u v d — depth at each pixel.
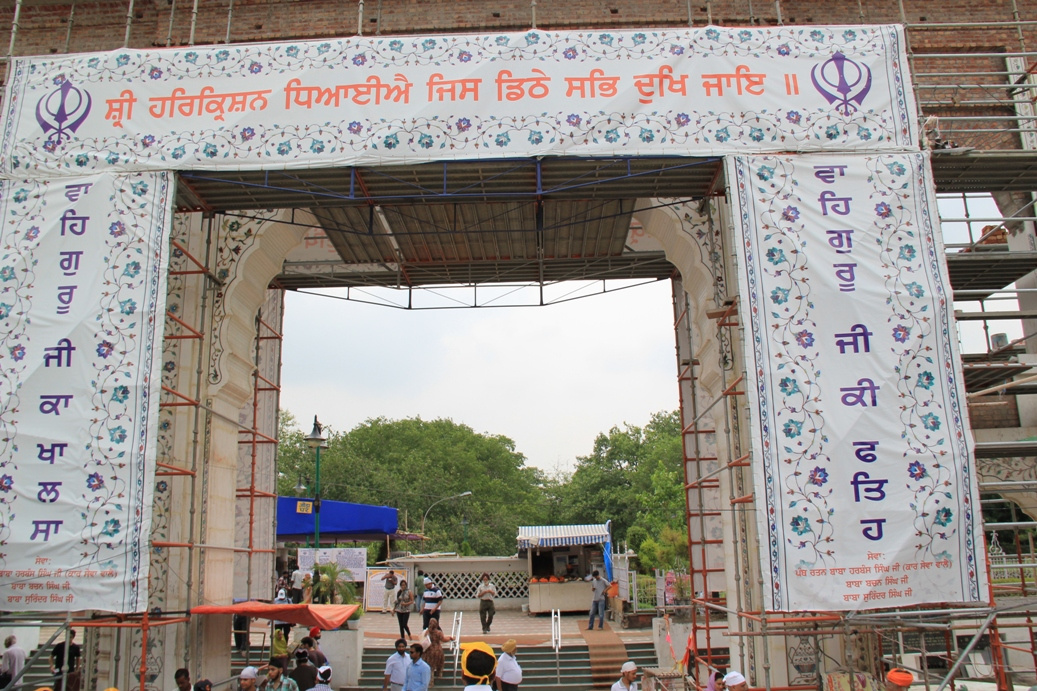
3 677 12.14
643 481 52.34
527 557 23.91
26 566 8.77
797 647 10.24
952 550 8.44
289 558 25.23
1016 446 8.91
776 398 8.84
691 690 11.48
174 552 10.93
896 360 8.94
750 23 12.09
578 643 15.84
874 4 13.11
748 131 9.70
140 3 13.53
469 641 16.28
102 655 10.58
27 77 10.15
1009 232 12.95
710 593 14.71
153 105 9.99
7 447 9.04
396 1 13.23
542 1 13.12
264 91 9.98
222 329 11.84
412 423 60.91
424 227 13.09
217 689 11.45
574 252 14.51
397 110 9.87
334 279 15.73
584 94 9.84
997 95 13.02
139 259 9.54
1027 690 11.31
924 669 8.60
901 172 9.55
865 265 9.23
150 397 9.17
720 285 11.27
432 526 51.00
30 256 9.58
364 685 13.78
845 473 8.62
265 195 10.59
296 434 52.16
